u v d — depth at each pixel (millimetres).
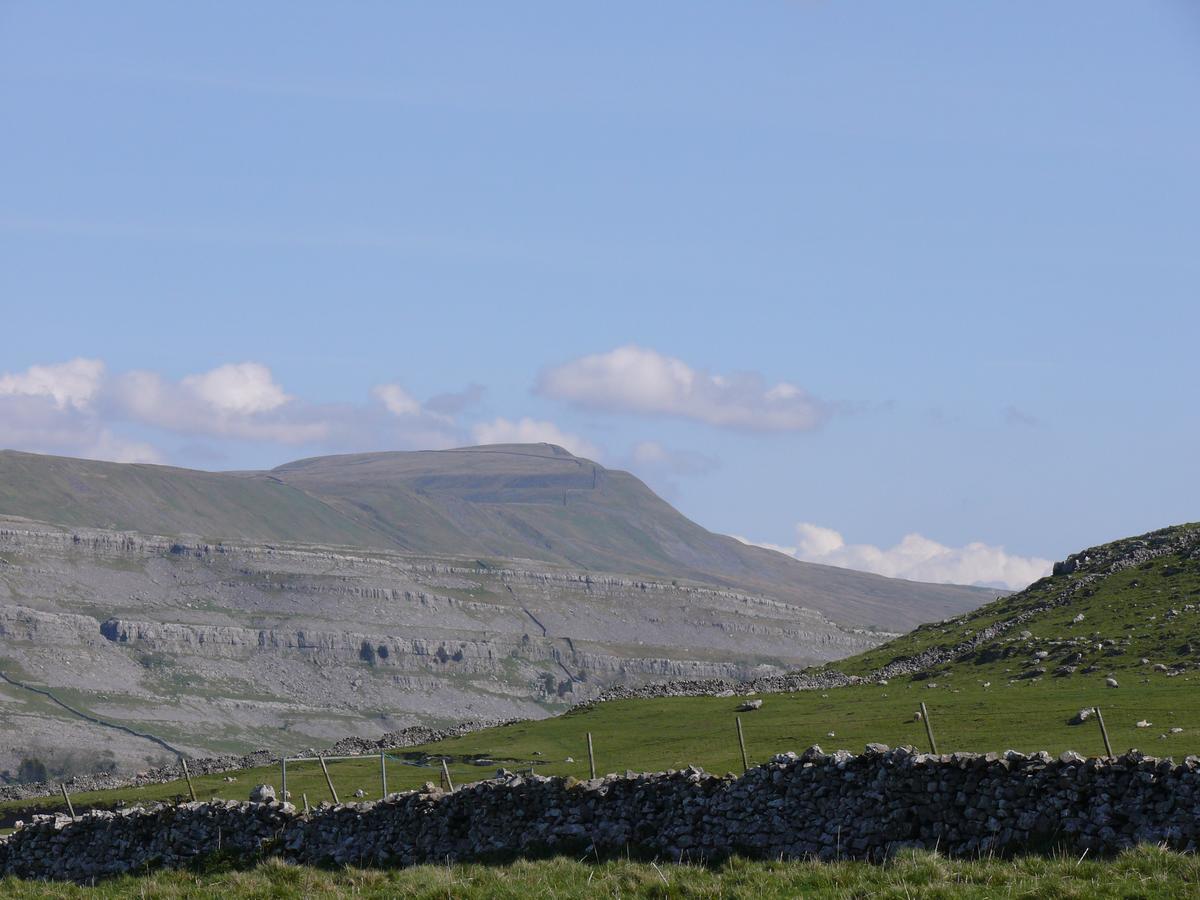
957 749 78875
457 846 58781
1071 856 42469
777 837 51375
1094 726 81812
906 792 49031
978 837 46656
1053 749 73500
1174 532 159375
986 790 47219
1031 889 38000
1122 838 43406
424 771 107875
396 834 60781
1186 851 41375
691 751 96000
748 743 95375
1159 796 43531
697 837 53312
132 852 67062
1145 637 120375
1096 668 113875
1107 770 45031
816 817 50875
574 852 55281
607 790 56625
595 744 112188
